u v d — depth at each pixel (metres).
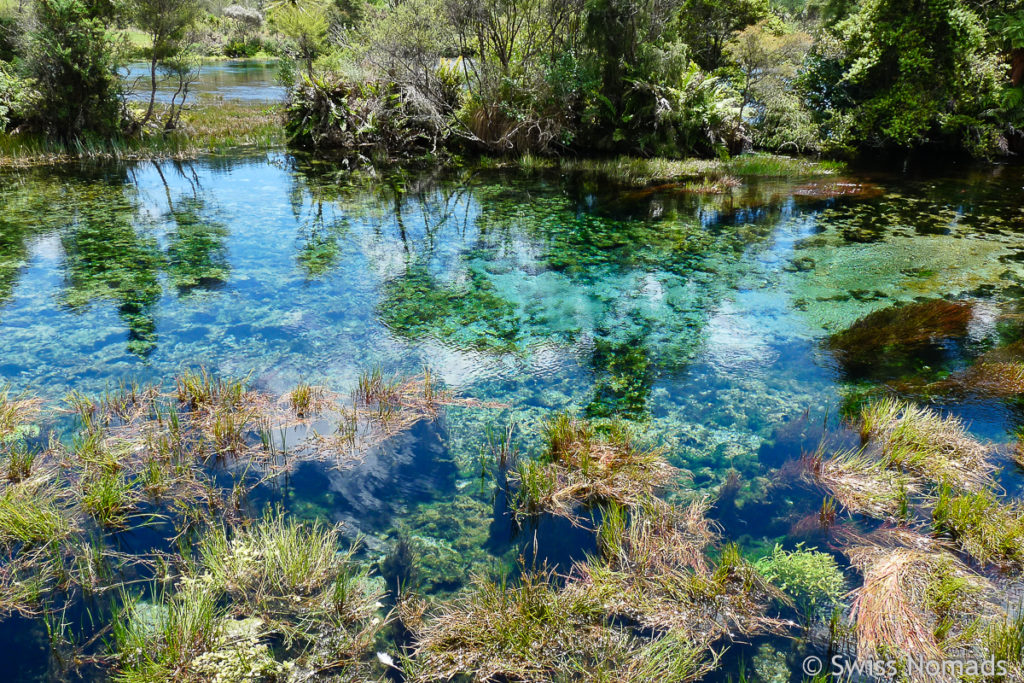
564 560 3.26
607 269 7.48
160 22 13.76
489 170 12.88
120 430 4.12
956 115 14.06
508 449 4.15
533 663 2.63
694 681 2.56
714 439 4.30
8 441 3.97
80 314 5.91
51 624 2.76
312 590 2.98
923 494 3.67
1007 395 4.71
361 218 9.38
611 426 4.35
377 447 4.13
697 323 6.07
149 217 9.06
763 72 14.89
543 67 13.55
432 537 3.42
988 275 7.21
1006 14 13.70
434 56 13.98
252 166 12.70
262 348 5.38
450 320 6.06
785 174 12.71
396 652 2.72
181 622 2.66
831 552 3.24
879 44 14.18
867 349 5.51
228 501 3.56
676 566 3.13
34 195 9.97
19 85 12.46
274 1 29.52
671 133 13.67
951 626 2.70
